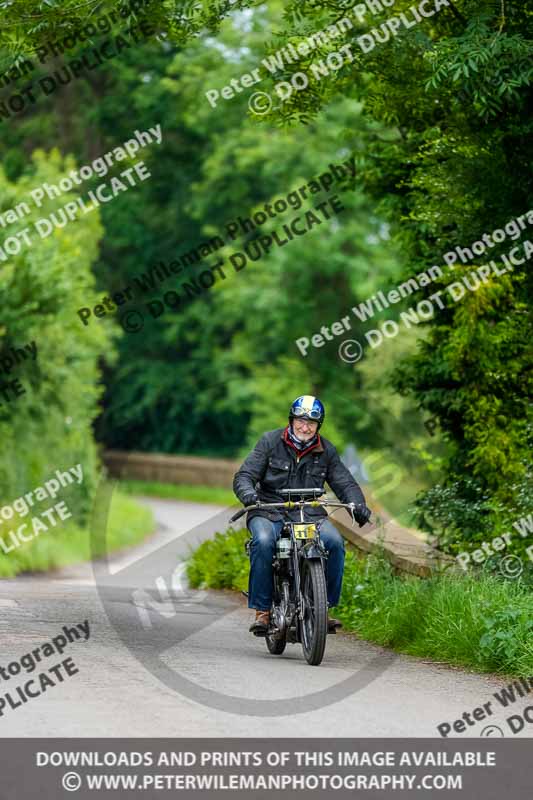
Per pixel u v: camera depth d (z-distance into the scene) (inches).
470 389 1637.6
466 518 1576.0
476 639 1168.2
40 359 3053.6
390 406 3395.7
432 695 995.9
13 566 2667.3
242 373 4987.7
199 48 4586.6
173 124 5004.9
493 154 1499.8
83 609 1504.7
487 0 1357.0
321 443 1211.2
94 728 818.2
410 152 1817.2
